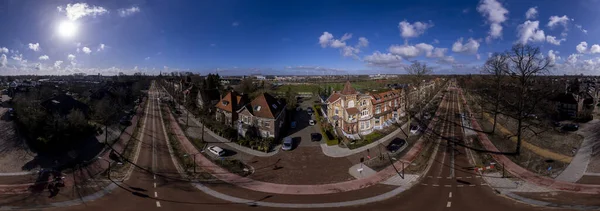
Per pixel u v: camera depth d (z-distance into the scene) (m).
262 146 44.91
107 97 84.81
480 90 101.88
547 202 26.48
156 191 29.97
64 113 59.62
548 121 61.50
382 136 52.62
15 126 53.38
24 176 34.53
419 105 82.44
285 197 28.38
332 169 36.38
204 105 72.88
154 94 139.38
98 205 26.91
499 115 72.88
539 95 40.69
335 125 58.19
